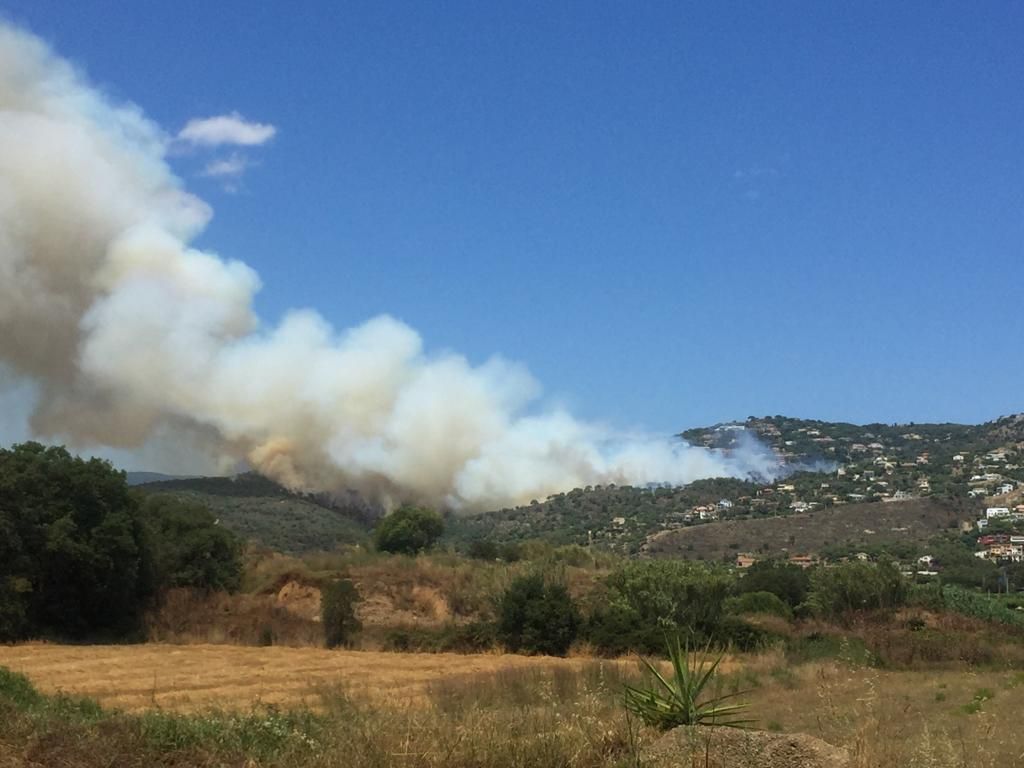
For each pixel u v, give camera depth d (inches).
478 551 2925.7
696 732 382.6
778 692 936.9
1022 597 2701.8
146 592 1958.7
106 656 1519.4
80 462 1830.7
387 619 2151.8
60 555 1740.9
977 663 1531.7
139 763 379.9
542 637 1723.7
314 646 1844.2
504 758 363.9
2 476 1715.1
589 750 375.9
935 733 523.2
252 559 2474.2
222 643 1861.5
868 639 1657.2
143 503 2043.6
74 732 400.8
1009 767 447.2
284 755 386.0
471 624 1863.9
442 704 627.5
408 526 3516.2
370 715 446.9
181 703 916.0
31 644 1664.6
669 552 4382.4
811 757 376.2
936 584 2301.9
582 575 2380.7
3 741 387.9
